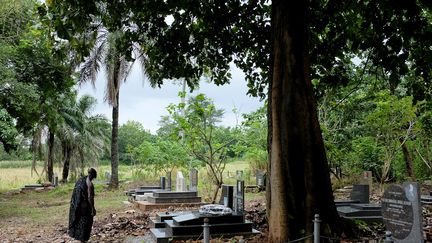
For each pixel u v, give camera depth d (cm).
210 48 1330
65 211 1803
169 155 2702
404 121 1659
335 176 2234
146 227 1160
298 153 834
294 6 881
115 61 2575
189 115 1620
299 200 819
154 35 1203
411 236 688
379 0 911
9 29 1883
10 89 1825
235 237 922
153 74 1332
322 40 1308
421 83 1171
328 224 811
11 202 2392
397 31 1022
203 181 2342
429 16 1148
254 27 1262
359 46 1210
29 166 6525
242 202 1026
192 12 1145
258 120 2088
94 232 1146
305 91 859
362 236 862
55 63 1881
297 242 788
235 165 3744
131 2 1102
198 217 962
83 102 4144
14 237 1188
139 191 1981
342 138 2180
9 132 2531
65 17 1097
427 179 2334
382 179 1852
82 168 4112
